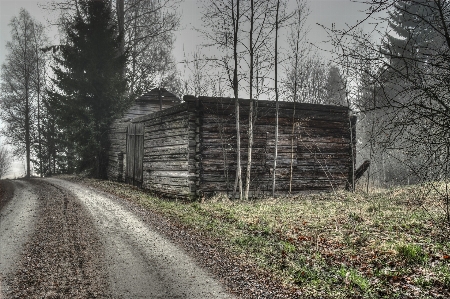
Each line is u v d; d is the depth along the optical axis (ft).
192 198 49.62
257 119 54.13
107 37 81.87
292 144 56.03
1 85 124.98
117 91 81.05
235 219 35.14
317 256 22.91
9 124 128.67
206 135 51.60
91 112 81.41
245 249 25.90
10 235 30.50
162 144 58.23
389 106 16.40
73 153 92.38
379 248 22.98
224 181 52.03
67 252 25.61
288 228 30.32
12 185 69.87
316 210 38.09
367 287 17.90
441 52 15.92
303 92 89.81
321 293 18.06
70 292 18.94
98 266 22.85
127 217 37.65
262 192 53.57
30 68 125.39
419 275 18.47
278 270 21.48
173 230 32.22
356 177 60.85
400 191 47.65
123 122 76.69
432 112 15.76
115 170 78.74
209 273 21.63
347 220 31.96
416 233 25.79
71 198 49.42
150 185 61.77
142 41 105.60
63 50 81.61
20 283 20.21
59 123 84.38
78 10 85.25
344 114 60.23
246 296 18.26
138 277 21.04
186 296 18.38
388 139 17.56
